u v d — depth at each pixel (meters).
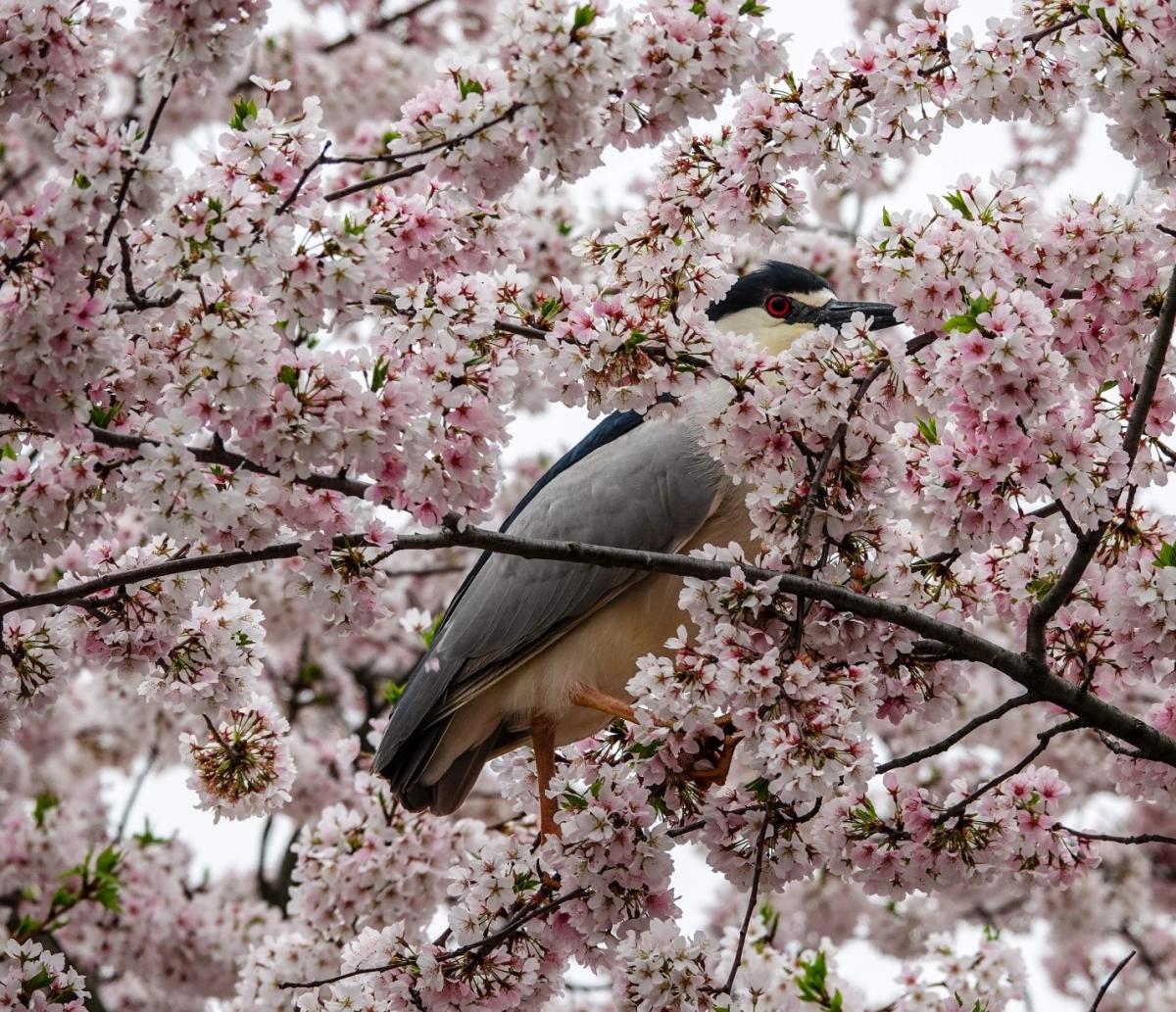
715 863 7.04
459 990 7.07
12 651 7.43
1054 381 6.33
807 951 10.27
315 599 6.80
